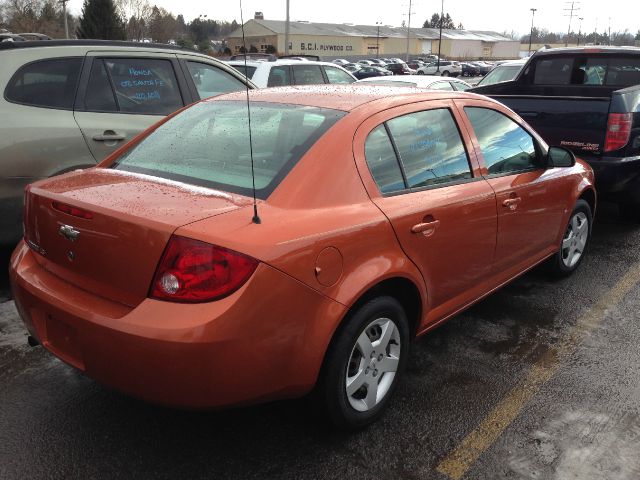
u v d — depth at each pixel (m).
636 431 2.88
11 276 2.79
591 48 7.29
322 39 90.62
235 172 2.71
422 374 3.36
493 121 3.76
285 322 2.32
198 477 2.54
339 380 2.60
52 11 61.78
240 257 2.19
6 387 3.16
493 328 3.96
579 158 5.20
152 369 2.19
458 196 3.19
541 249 4.23
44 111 4.50
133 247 2.28
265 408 3.02
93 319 2.30
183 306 2.18
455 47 105.81
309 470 2.59
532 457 2.69
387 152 2.94
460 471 2.60
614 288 4.65
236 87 5.94
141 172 2.92
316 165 2.62
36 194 2.70
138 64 5.14
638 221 6.42
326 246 2.43
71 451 2.68
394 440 2.79
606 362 3.52
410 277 2.85
